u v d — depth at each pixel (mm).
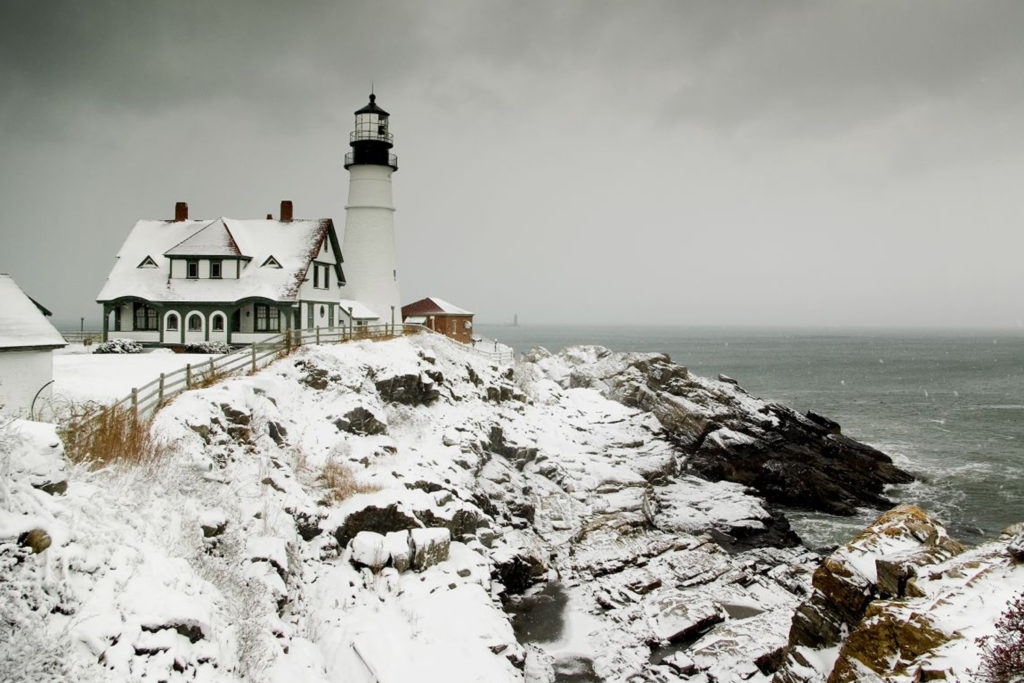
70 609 12344
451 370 44344
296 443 26328
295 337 35812
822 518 43594
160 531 16500
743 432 51625
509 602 26922
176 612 13609
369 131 57969
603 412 54094
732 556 33438
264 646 15672
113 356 39938
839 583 18469
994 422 80562
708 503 40188
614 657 23391
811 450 52094
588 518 35125
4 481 12734
